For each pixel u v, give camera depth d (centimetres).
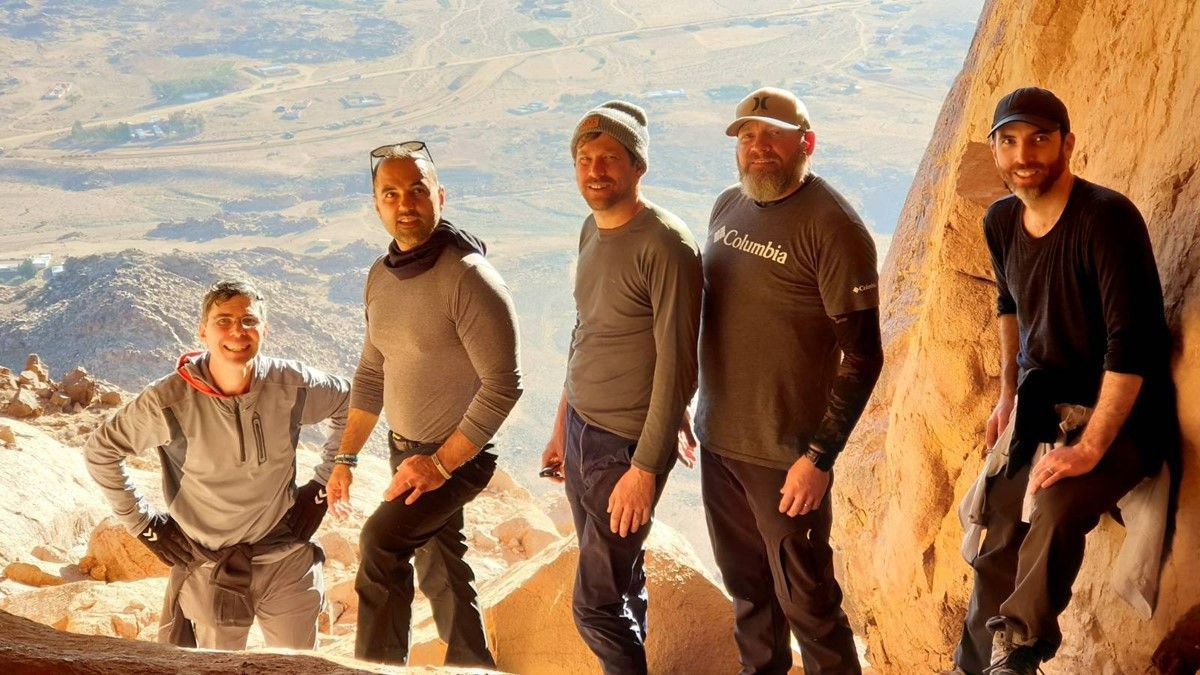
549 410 9469
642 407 357
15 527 742
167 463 403
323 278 15525
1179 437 290
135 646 230
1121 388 283
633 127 338
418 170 356
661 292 338
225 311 383
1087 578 338
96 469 395
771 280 341
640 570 390
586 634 374
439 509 371
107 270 10519
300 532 420
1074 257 294
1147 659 295
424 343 367
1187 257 308
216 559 408
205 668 215
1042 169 293
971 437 445
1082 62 491
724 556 381
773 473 354
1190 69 350
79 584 602
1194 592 282
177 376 390
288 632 423
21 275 18400
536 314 14212
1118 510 306
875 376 334
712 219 374
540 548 821
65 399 1190
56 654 210
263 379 400
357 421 404
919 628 484
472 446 362
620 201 341
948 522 456
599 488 361
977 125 631
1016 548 322
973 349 443
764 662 384
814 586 356
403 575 373
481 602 458
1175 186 332
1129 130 400
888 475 517
